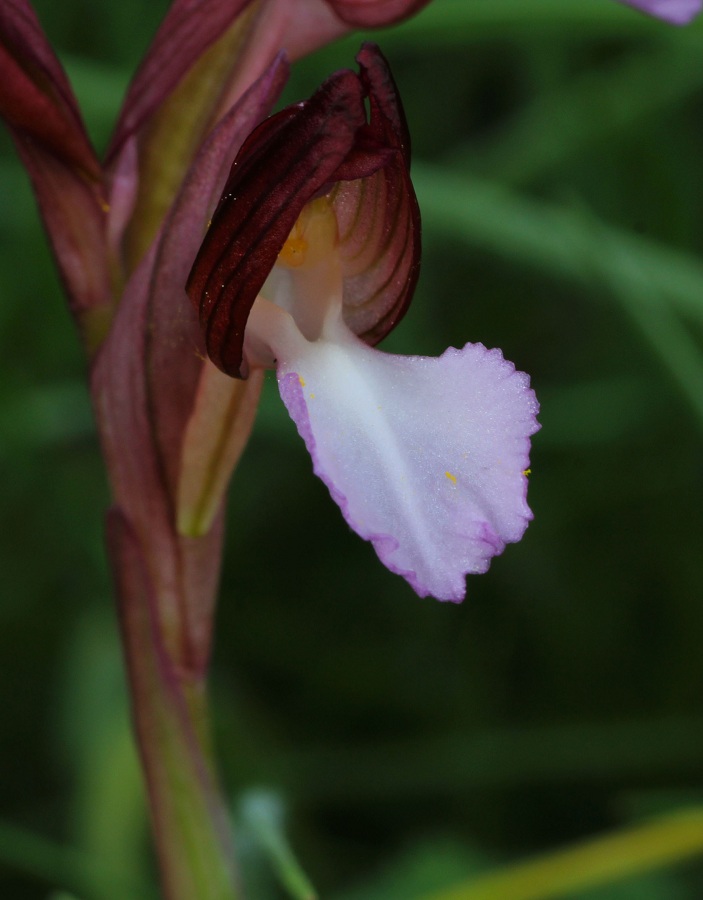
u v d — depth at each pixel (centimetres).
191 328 17
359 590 28
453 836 24
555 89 28
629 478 27
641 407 26
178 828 18
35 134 18
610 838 21
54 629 26
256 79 17
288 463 28
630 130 26
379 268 17
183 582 18
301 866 24
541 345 29
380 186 17
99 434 18
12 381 25
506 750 25
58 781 26
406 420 17
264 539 28
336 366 17
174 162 18
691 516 26
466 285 29
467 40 28
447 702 26
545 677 27
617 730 25
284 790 25
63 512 26
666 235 27
